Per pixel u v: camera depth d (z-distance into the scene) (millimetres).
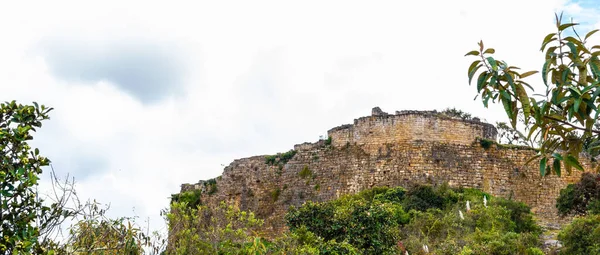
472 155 54688
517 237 41406
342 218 40031
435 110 59250
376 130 56906
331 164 58750
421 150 54750
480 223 44156
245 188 63750
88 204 18641
